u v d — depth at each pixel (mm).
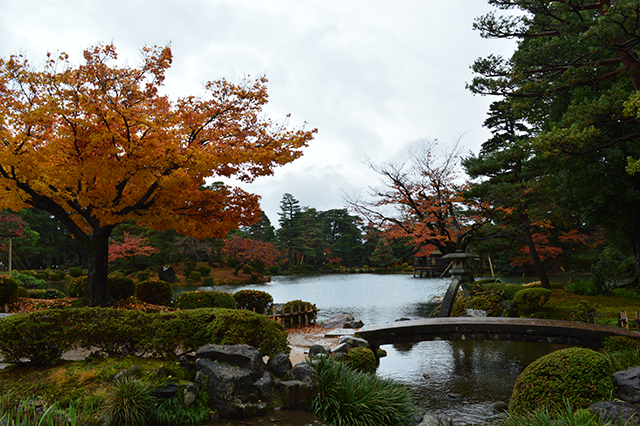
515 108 17156
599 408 5016
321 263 87062
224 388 5668
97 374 5836
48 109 10797
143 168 12344
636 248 18906
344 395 6289
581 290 20141
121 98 13039
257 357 6281
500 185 19938
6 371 6414
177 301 15984
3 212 37688
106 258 14844
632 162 11414
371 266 84875
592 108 12961
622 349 9898
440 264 53438
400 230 20500
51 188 13469
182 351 7215
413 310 21953
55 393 5422
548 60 15516
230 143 14086
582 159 17266
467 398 8422
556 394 5598
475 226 19625
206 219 15469
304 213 91812
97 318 6660
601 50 14000
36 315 6488
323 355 7262
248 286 43062
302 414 5875
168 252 50062
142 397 5293
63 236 55062
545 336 11547
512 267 47344
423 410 7418
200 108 14766
